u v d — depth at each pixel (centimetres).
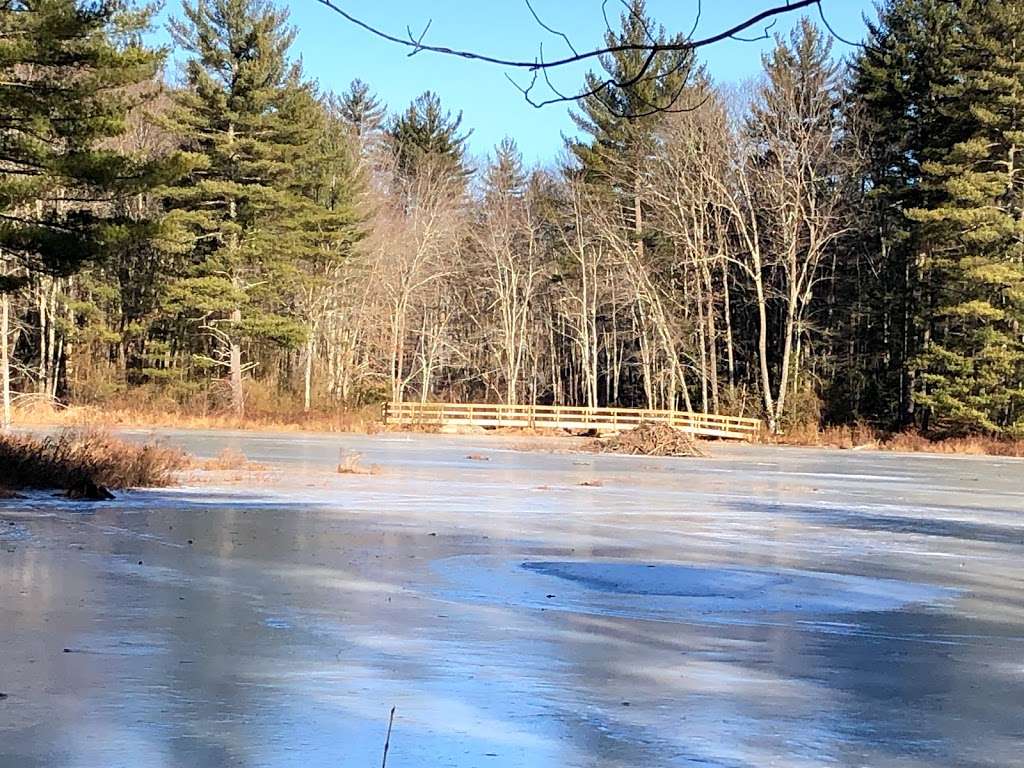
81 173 2178
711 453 4194
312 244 5488
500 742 577
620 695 683
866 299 5650
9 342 5228
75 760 533
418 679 709
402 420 5078
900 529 1761
